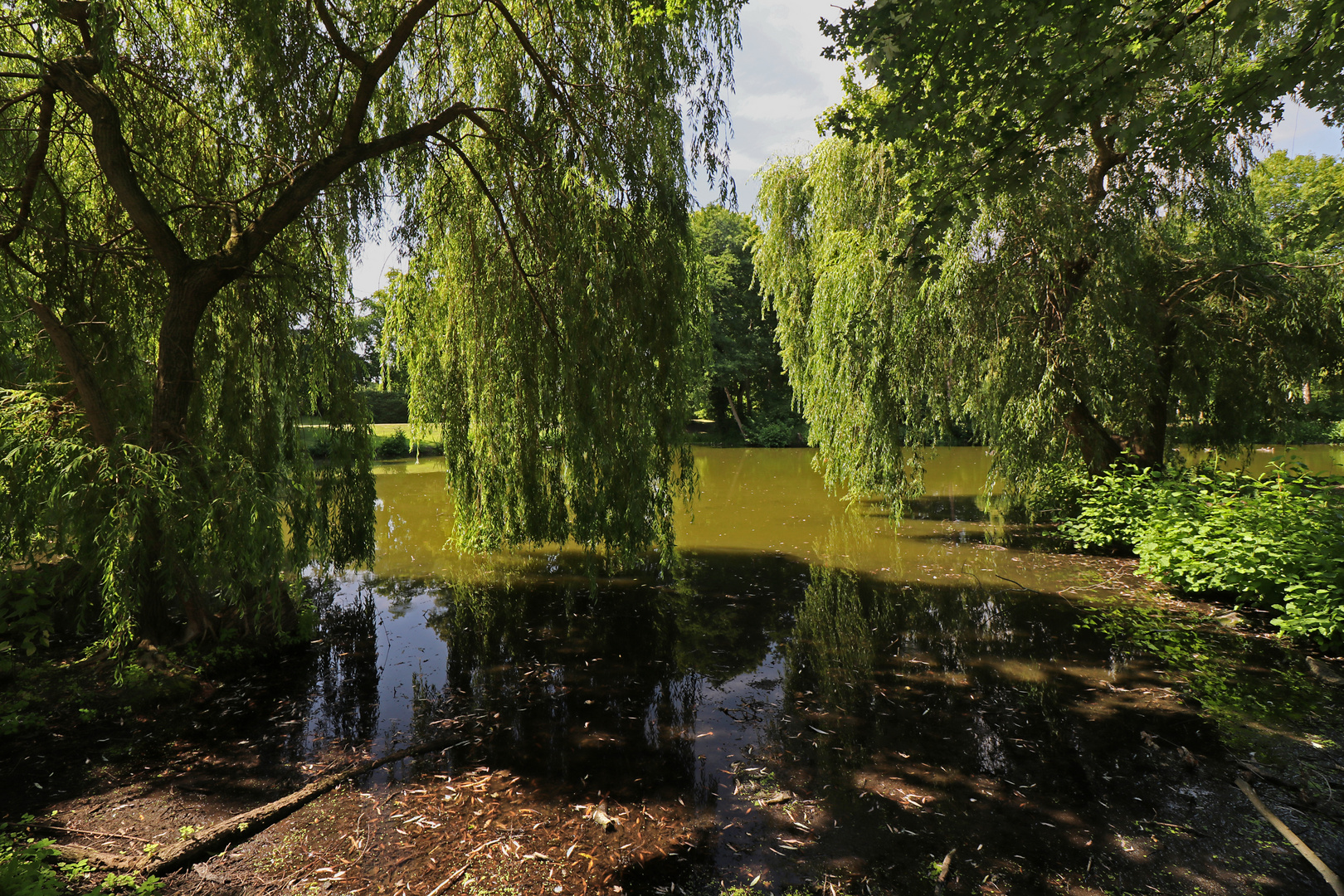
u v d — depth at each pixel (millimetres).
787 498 13320
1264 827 3016
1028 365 8227
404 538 9867
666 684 4816
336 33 4965
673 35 5633
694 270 6453
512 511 6539
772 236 12125
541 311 5812
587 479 5914
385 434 23156
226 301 5410
